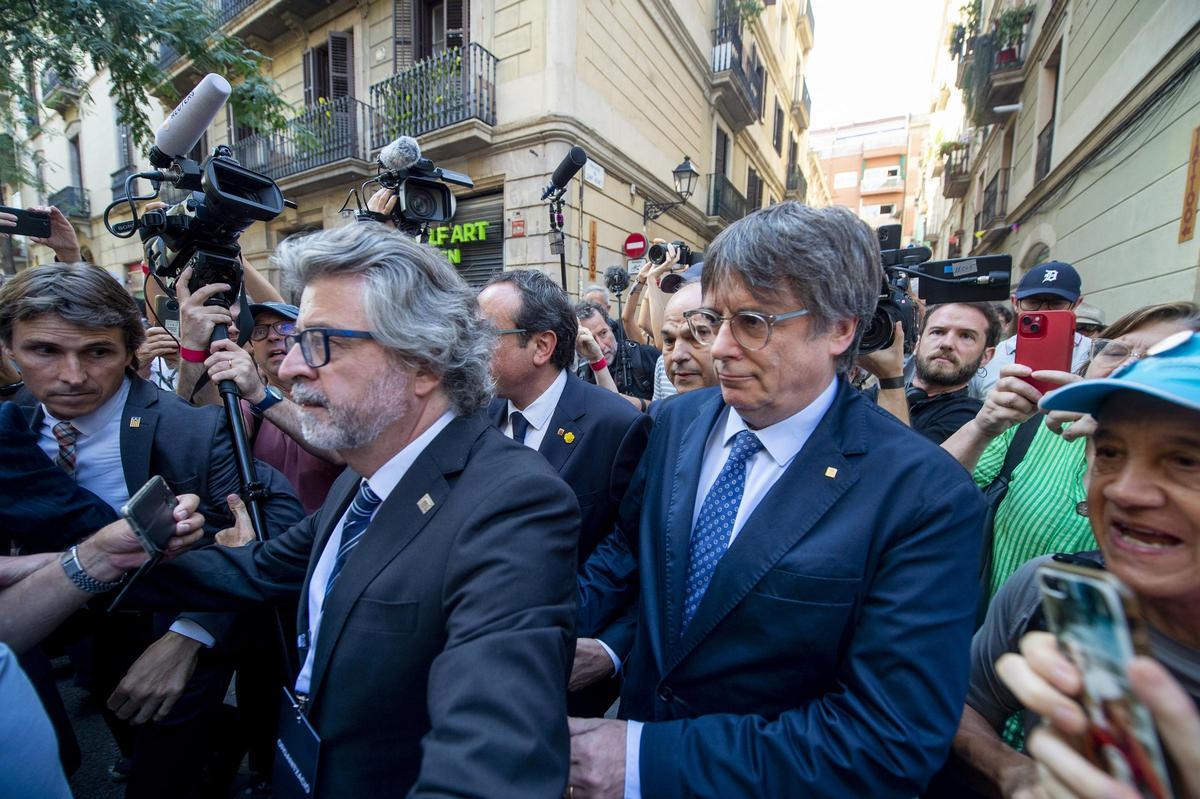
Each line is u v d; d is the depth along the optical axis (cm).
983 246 1168
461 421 98
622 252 799
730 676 94
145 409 148
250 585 120
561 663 75
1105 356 134
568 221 670
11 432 121
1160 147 443
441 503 89
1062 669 52
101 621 161
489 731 65
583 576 142
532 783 63
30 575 103
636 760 87
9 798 61
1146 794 46
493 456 93
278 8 833
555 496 86
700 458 117
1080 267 619
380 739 84
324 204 859
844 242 92
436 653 83
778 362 93
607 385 261
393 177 186
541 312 167
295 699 99
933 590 82
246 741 168
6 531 120
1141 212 473
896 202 3762
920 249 182
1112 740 49
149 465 145
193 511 108
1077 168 625
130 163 1180
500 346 165
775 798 79
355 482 115
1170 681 46
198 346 163
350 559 90
